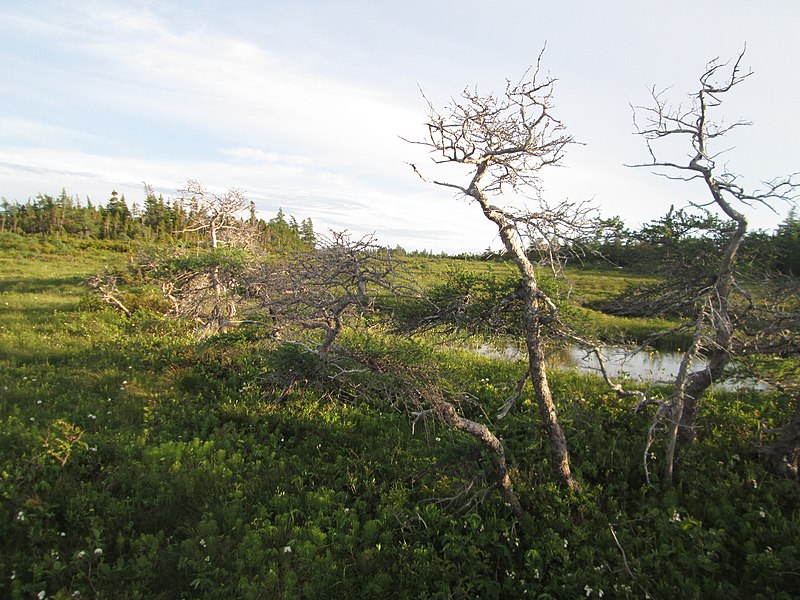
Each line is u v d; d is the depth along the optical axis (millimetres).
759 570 5465
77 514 6242
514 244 6230
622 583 5410
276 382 10406
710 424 9133
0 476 6680
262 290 8367
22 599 4914
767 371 7852
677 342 18109
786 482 6906
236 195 17609
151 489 6879
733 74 6262
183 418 9531
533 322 6309
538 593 5395
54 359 13000
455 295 6676
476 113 5875
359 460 8125
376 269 5789
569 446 8375
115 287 19891
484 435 6430
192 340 14766
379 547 5957
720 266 6988
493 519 6395
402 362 7348
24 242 49562
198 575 5363
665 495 6809
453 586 5559
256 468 7742
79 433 8062
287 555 5820
